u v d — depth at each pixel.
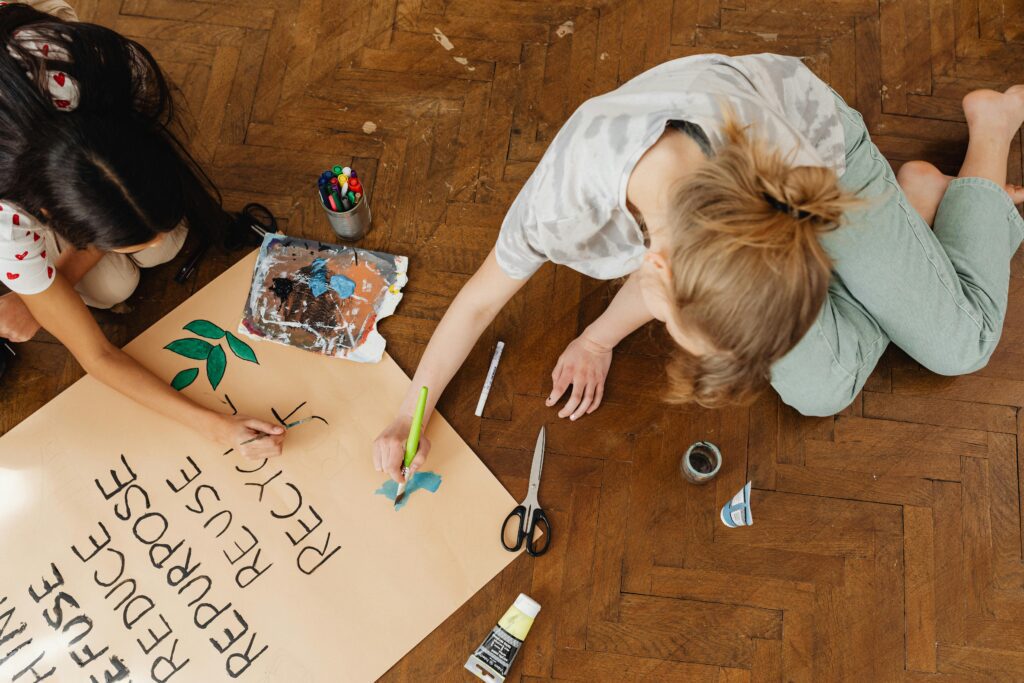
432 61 1.65
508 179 1.57
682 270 0.75
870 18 1.70
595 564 1.34
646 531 1.36
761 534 1.37
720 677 1.30
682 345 0.84
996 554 1.37
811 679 1.30
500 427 1.41
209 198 1.35
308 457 1.35
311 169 1.57
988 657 1.32
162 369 1.40
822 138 1.03
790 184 0.72
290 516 1.31
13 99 0.90
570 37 1.68
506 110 1.62
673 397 0.95
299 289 1.45
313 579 1.28
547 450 1.40
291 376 1.40
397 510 1.32
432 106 1.62
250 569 1.28
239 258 1.49
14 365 1.41
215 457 1.34
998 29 1.69
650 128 0.83
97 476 1.33
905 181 1.49
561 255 1.02
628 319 1.30
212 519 1.31
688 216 0.74
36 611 1.25
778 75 0.99
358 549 1.30
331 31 1.67
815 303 0.74
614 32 1.68
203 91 1.62
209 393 1.39
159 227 1.06
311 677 1.23
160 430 1.35
